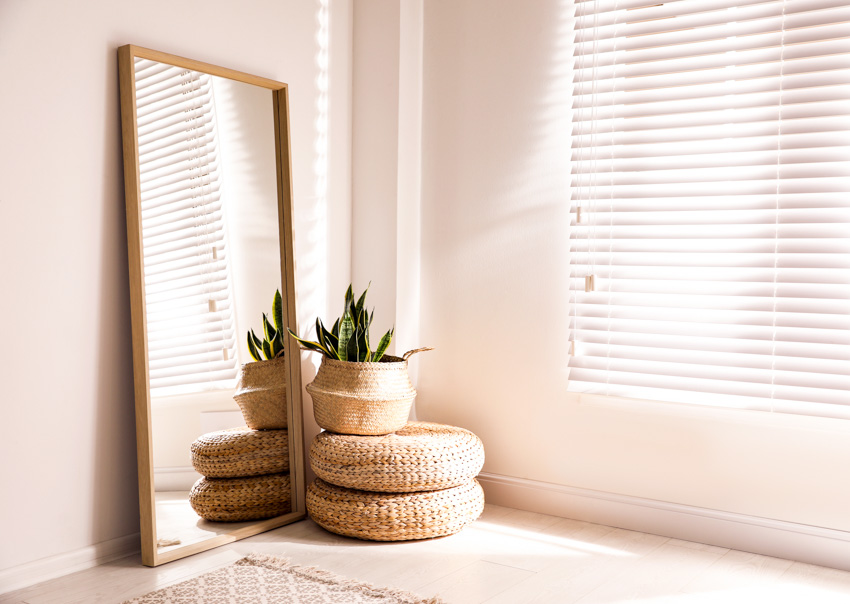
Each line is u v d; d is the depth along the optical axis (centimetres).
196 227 247
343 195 314
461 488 262
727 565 238
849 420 234
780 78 241
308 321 297
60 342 218
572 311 278
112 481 233
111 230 231
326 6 302
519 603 206
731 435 254
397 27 303
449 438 266
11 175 206
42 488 215
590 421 282
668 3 260
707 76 252
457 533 266
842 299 233
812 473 241
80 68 221
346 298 274
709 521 258
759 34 245
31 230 211
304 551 245
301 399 283
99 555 230
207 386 249
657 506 268
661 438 267
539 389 293
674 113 256
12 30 204
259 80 270
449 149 312
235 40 264
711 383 252
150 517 228
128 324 236
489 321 304
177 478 239
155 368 232
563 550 250
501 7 297
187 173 245
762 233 243
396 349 309
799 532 242
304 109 293
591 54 274
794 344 239
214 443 252
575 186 278
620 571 231
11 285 207
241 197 265
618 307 270
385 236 310
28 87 208
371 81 311
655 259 262
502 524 278
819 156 234
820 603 209
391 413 265
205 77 253
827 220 232
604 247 271
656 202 262
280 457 276
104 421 230
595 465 281
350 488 256
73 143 220
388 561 237
